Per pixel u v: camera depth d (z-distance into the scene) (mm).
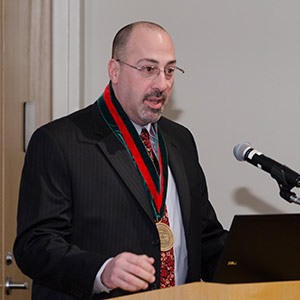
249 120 4996
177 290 2420
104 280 2609
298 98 4961
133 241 3000
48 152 3012
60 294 2982
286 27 4949
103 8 5020
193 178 3336
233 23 4980
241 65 4988
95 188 3012
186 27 5000
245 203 5020
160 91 3033
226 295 2490
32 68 4578
